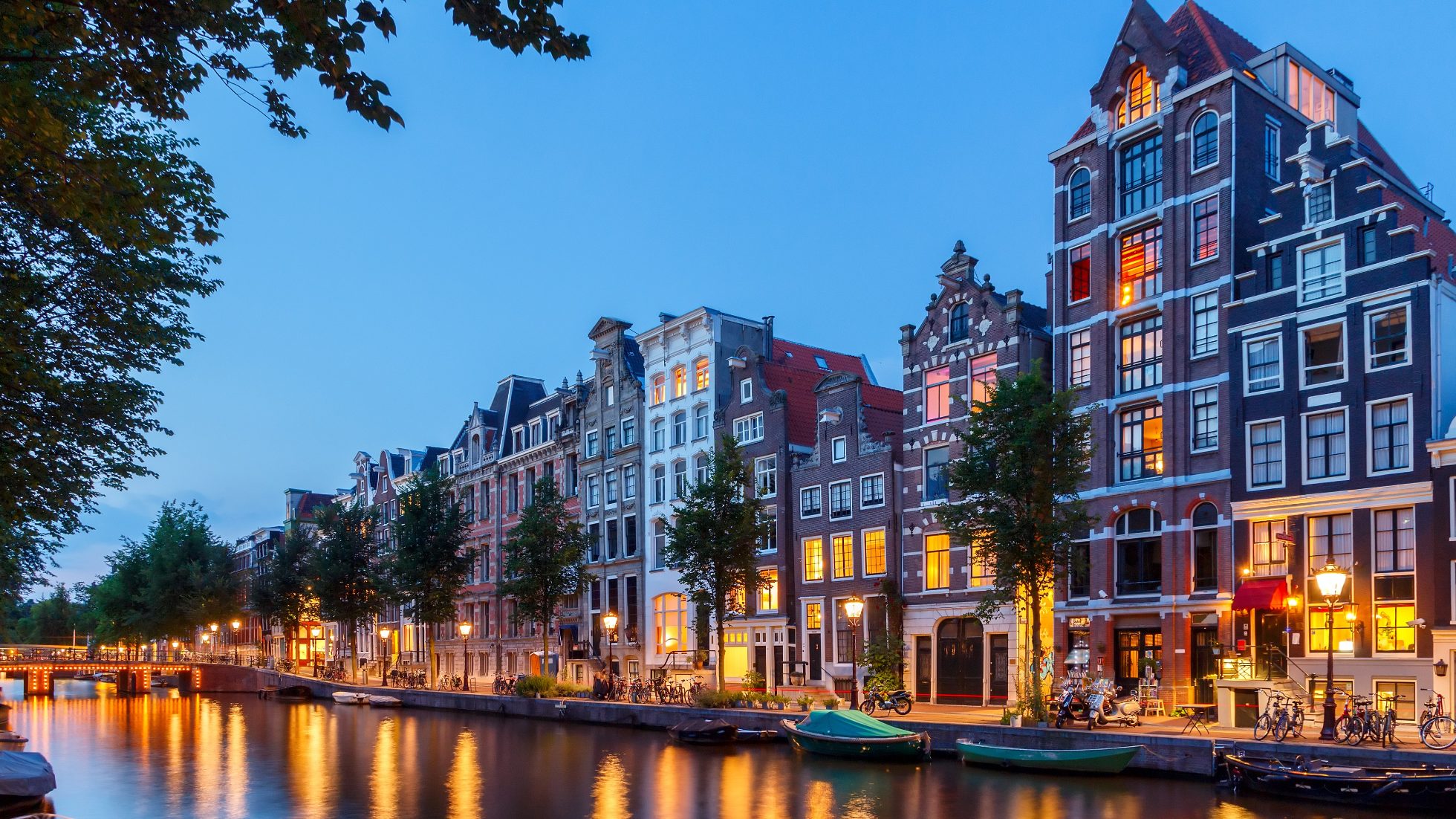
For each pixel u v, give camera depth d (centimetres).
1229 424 3509
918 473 4525
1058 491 3222
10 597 3203
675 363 6056
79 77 1165
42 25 1009
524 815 2553
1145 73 3938
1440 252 3466
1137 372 3844
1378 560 3102
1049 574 3388
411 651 8638
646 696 4778
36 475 2109
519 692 5284
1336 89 4144
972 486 3284
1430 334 3047
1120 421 3875
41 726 5234
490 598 7644
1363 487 3136
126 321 2352
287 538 8512
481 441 8019
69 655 9462
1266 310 3428
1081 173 4125
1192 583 3550
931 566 4444
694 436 5856
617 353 6556
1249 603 3266
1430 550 2967
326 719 5353
